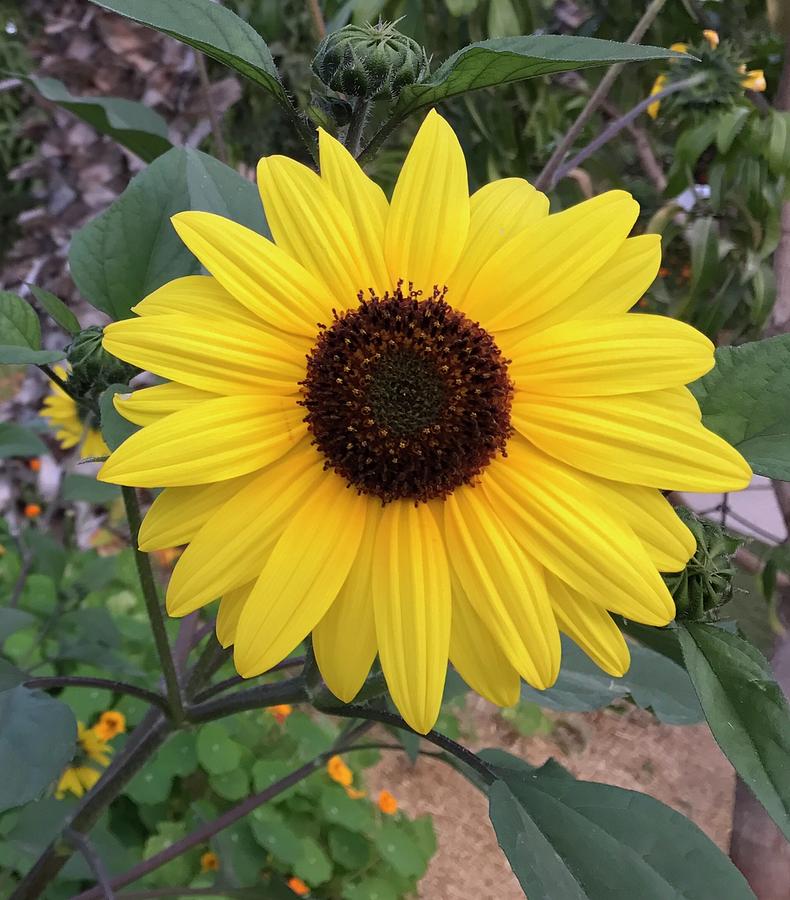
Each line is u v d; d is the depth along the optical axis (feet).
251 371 0.56
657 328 0.56
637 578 0.52
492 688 0.55
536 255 0.58
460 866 2.06
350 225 0.59
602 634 0.54
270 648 0.53
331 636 0.55
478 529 0.55
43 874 0.89
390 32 0.66
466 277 0.60
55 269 2.29
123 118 1.17
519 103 1.59
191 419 0.53
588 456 0.55
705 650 0.56
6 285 2.48
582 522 0.54
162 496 0.55
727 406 0.61
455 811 2.22
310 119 0.67
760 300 1.41
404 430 0.56
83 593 1.63
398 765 2.36
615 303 0.58
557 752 2.42
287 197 0.58
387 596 0.55
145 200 0.74
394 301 0.58
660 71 1.51
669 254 2.04
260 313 0.56
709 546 0.62
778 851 0.99
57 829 1.27
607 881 0.56
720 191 1.45
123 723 1.74
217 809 1.93
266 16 1.53
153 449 0.52
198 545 0.53
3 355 0.63
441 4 1.40
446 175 0.59
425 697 0.53
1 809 0.61
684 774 2.37
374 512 0.57
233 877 1.43
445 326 0.57
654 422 0.54
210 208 0.68
